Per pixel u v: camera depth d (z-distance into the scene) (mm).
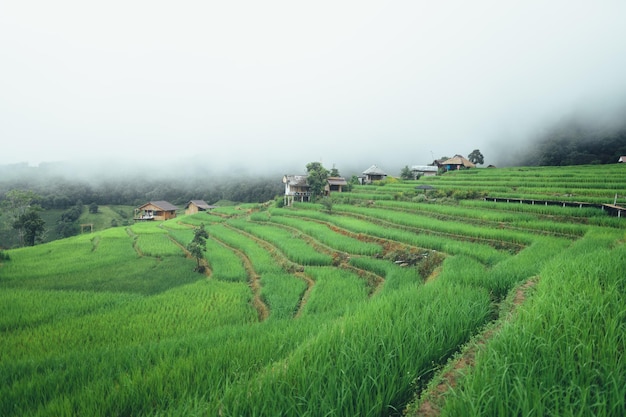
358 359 5414
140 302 18812
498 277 11719
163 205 87812
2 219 74688
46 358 10539
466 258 19125
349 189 65375
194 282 24922
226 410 4469
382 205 46438
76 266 29750
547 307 6375
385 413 4641
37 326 15578
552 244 19438
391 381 4910
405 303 8930
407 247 26141
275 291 20234
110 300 19500
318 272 23359
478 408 3566
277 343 8703
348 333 6785
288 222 44531
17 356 12297
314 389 4621
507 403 3609
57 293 20922
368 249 26875
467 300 8789
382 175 77688
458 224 30328
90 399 6398
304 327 10000
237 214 66562
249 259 30703
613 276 7922
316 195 61812
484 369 4359
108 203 120062
